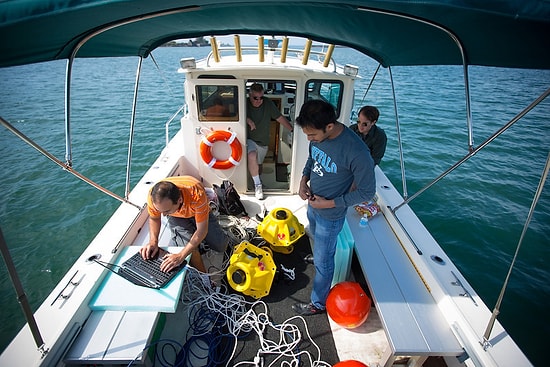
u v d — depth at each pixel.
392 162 7.20
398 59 2.55
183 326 2.28
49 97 13.80
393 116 10.40
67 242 5.32
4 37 1.19
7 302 4.29
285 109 4.45
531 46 1.38
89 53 2.07
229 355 2.10
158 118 10.83
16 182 6.89
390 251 2.56
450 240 4.87
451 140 8.48
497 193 5.98
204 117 3.29
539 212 5.44
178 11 1.44
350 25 1.75
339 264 2.48
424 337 1.85
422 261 2.26
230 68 2.94
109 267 2.10
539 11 1.05
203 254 2.91
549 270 4.34
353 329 2.27
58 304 1.81
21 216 5.88
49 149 8.43
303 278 2.68
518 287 4.08
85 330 1.80
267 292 2.45
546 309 3.81
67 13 1.11
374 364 2.06
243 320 2.30
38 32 1.26
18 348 1.62
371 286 2.21
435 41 1.78
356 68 2.90
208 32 2.37
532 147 7.98
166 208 1.94
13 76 19.44
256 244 2.97
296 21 1.78
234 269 2.40
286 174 4.39
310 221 2.29
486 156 7.46
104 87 15.98
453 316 1.90
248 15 1.65
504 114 10.77
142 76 19.05
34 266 4.84
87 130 9.67
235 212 3.33
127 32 1.85
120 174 7.33
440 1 1.08
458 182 6.34
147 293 1.94
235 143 3.35
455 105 11.88
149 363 1.96
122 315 1.88
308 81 3.09
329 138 1.67
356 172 1.66
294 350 2.13
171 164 3.50
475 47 1.63
